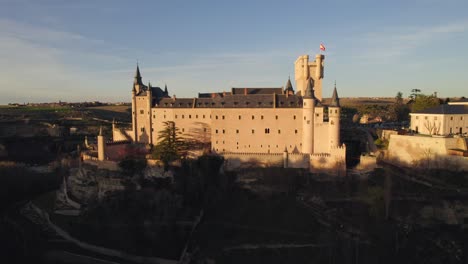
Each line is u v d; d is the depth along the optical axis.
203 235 66.88
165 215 69.88
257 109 89.31
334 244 60.81
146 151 90.62
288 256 60.03
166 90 115.19
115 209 72.50
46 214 80.44
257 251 61.66
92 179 82.81
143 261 62.94
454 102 91.81
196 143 93.25
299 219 67.75
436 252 59.44
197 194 76.38
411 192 69.94
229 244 63.59
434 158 75.25
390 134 85.31
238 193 79.50
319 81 97.75
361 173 78.75
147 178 80.00
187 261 62.28
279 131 88.75
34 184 106.75
